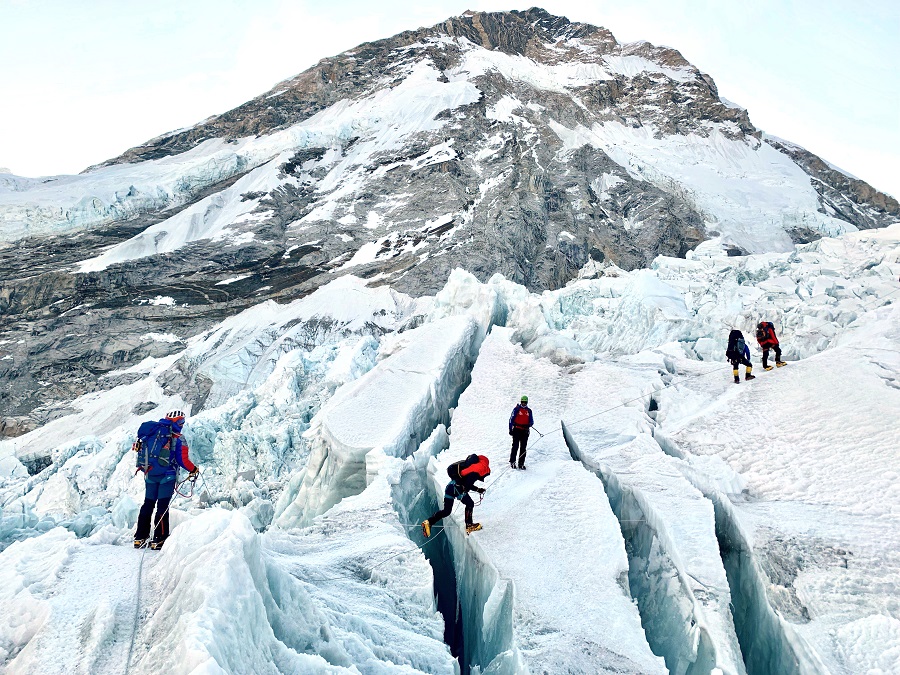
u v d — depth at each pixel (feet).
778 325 61.31
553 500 32.63
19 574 17.15
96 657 13.85
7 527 30.37
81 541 19.98
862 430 34.68
